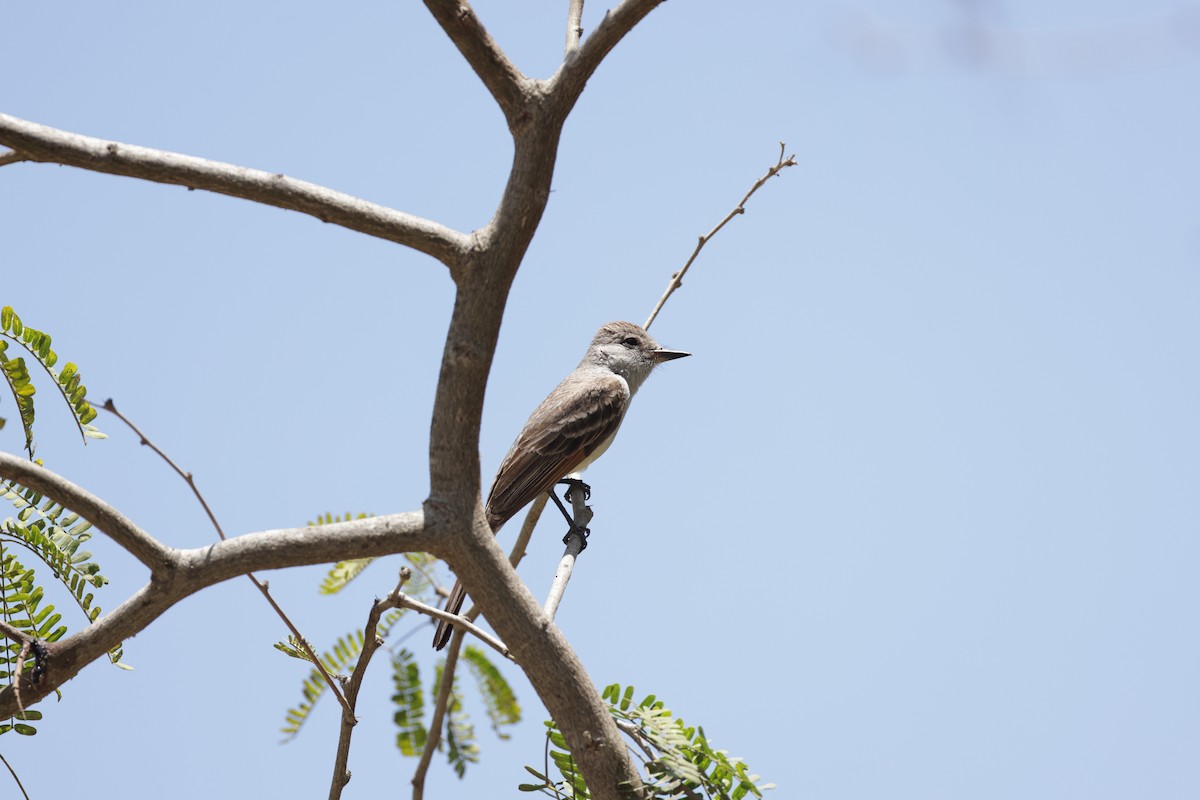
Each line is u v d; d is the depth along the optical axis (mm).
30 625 8625
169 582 7930
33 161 7887
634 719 9156
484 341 8484
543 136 8484
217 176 8102
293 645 9188
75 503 7609
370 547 8344
